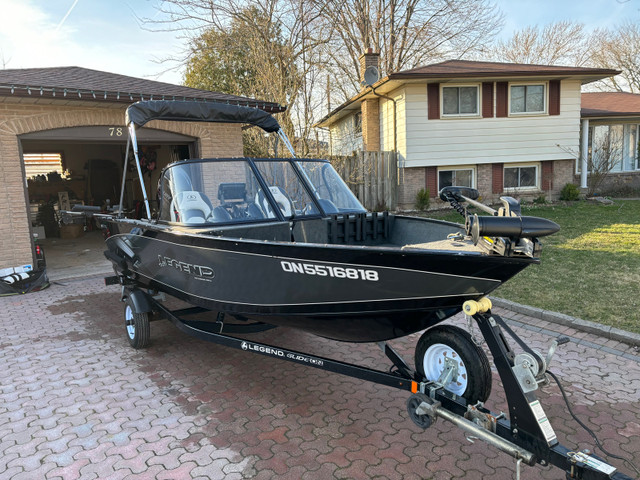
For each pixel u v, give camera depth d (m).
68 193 14.68
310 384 3.92
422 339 2.83
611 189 18.45
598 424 3.10
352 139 19.80
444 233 3.81
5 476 2.75
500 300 5.64
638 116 17.16
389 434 3.10
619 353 4.23
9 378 4.18
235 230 3.89
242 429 3.21
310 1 15.48
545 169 15.83
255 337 5.09
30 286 7.43
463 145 14.88
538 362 2.29
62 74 9.34
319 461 2.81
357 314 2.86
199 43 17.05
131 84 9.38
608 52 30.91
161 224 4.34
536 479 2.59
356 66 20.59
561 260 7.75
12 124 7.74
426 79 13.76
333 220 4.09
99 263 9.71
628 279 6.43
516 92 15.05
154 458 2.89
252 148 12.48
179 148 11.34
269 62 13.08
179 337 5.21
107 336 5.29
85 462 2.87
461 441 3.00
